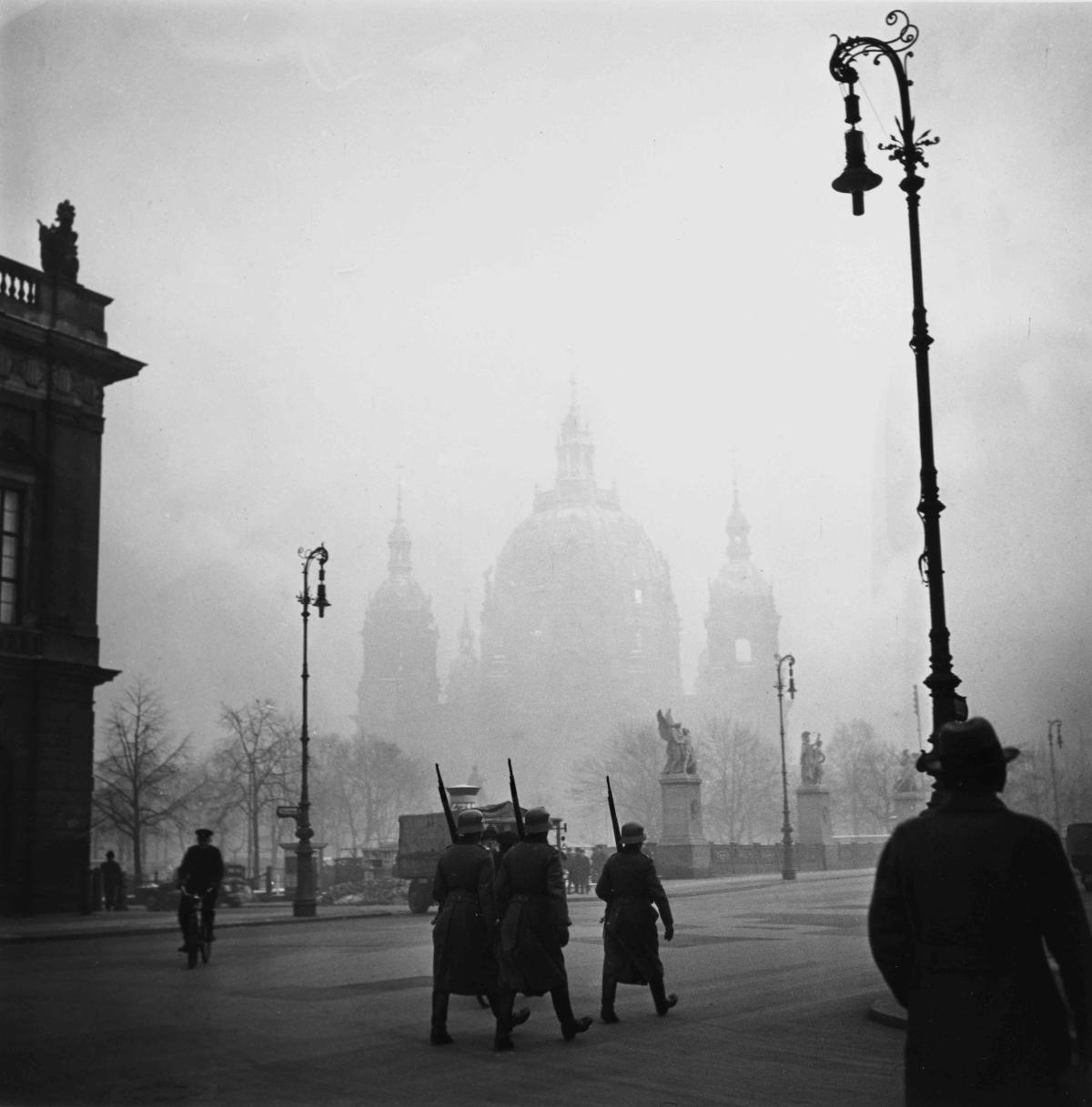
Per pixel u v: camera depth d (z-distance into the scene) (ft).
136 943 76.28
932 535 38.04
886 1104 27.32
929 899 16.29
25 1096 28.27
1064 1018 16.15
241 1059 33.04
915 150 41.29
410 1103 27.68
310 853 112.68
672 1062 32.83
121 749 147.33
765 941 73.20
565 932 36.19
